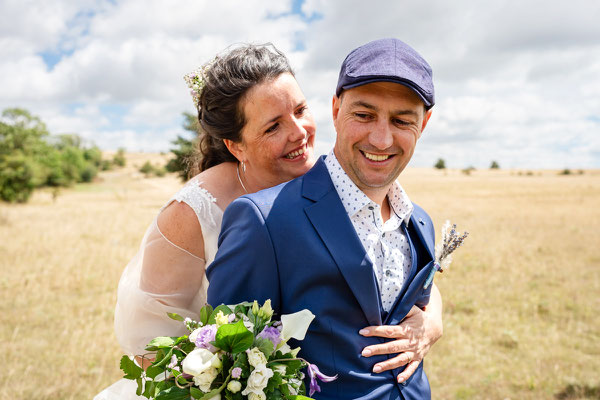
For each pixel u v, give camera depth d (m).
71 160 74.44
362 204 1.65
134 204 31.64
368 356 1.59
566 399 4.64
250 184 2.17
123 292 2.08
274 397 1.35
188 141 10.36
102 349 5.59
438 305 2.17
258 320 1.44
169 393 1.38
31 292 7.84
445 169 100.88
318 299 1.54
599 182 53.25
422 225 1.93
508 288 8.46
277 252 1.54
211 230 1.99
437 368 5.31
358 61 1.51
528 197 33.41
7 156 32.75
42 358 5.29
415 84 1.46
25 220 18.84
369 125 1.54
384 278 1.70
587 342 6.08
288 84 1.98
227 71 1.95
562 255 11.55
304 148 2.08
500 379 5.04
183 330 2.04
